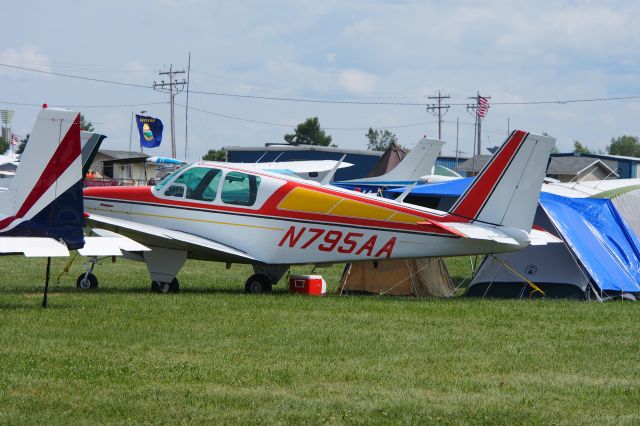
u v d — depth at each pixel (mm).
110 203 39656
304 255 38188
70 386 19578
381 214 37500
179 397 18953
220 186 38875
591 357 24594
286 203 38156
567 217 42125
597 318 32188
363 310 32688
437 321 30547
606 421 17984
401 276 41500
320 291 39594
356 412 18172
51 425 16656
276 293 39375
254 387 20125
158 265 38188
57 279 40344
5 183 53125
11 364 21453
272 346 24969
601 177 140500
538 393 20281
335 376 21453
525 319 31609
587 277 40375
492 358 24188
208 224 38656
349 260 37906
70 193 30297
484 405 19047
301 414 17844
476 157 163000
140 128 122062
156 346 24469
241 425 17047
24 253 27547
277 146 134875
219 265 53438
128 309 30922
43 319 28109
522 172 36719
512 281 41594
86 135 39844
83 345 24188
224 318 29625
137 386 19828
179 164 102000
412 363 23250
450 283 43000
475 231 36062
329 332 27547
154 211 39094
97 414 17484
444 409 18594
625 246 43750
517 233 36781
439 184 58906
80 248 30594
